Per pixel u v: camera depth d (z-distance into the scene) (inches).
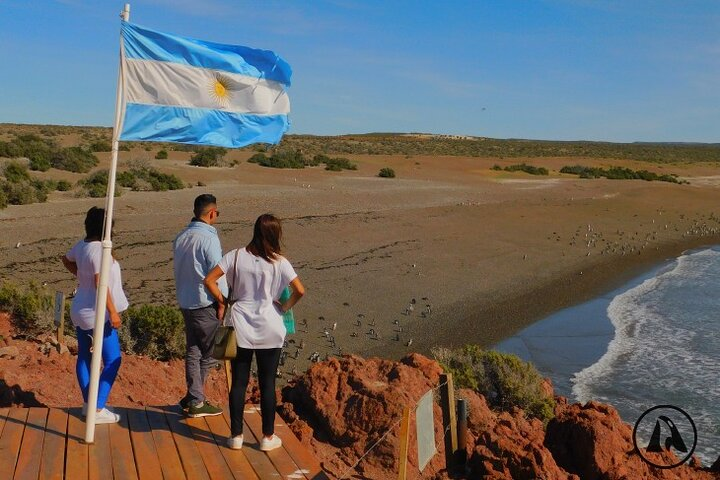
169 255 1063.0
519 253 1409.9
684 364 717.3
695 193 2726.4
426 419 219.5
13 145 2235.5
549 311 965.2
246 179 2234.3
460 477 271.0
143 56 221.3
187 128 227.5
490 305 969.5
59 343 400.5
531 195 2422.5
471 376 463.2
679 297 1093.8
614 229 1860.2
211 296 240.8
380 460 278.1
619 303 1038.4
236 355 216.7
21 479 194.4
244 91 234.1
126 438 227.6
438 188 2411.4
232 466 212.2
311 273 1066.1
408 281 1067.9
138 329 457.1
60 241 1095.0
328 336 746.8
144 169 2027.6
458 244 1441.9
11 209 1359.5
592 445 287.6
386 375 322.7
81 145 3420.3
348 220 1600.6
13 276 864.3
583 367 708.7
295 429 289.9
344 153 4756.4
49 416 241.3
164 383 362.3
